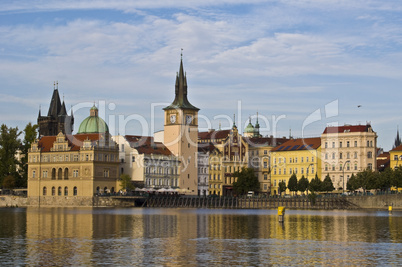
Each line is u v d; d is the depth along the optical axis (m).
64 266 77.94
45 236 108.19
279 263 80.25
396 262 80.88
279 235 110.62
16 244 96.38
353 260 82.19
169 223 140.25
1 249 90.75
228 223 140.62
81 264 79.12
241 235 110.56
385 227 128.62
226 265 78.88
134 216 172.00
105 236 108.31
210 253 87.69
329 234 112.56
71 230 120.19
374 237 107.56
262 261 81.50
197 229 123.12
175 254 86.62
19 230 119.88
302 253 87.81
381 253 87.88
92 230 120.19
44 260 81.69
